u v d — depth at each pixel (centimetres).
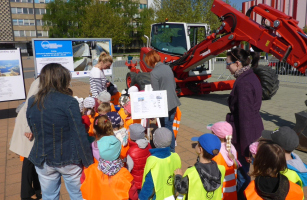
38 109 230
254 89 275
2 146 502
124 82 1380
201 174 212
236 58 285
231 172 265
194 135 548
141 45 7712
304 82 1212
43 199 254
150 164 240
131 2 6919
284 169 190
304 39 468
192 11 2203
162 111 382
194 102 859
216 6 650
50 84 236
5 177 383
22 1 6625
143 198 240
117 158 238
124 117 454
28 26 6812
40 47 819
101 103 399
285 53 474
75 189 257
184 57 771
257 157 193
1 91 674
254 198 190
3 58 668
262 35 531
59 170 240
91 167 242
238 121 291
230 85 885
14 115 744
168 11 2244
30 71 2211
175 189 242
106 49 925
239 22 586
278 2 2766
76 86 1284
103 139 232
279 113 695
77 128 234
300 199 186
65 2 5781
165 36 891
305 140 438
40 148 234
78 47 877
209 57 705
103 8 4903
